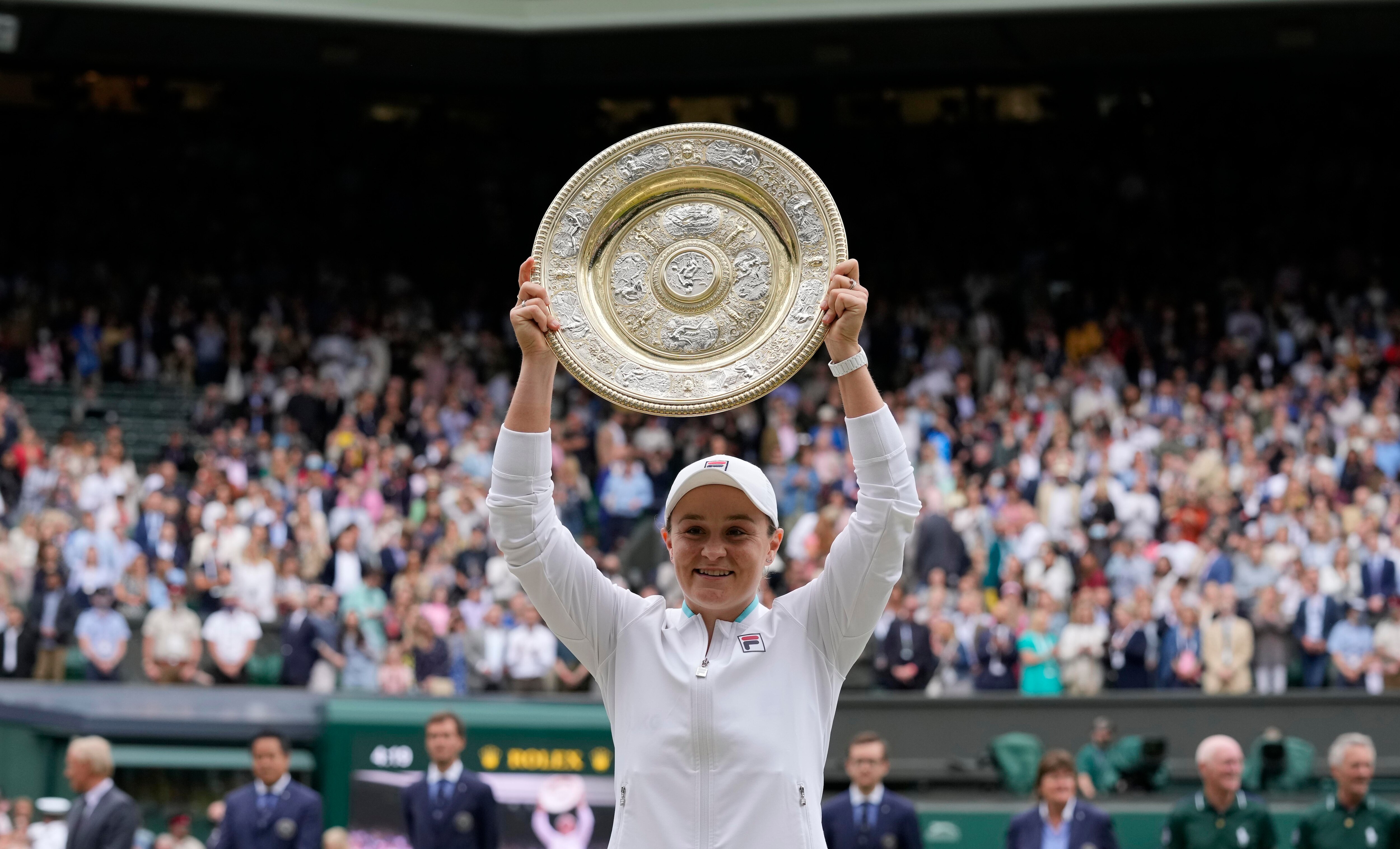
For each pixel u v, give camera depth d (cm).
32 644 1702
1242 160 3272
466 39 2933
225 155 3306
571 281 425
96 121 3266
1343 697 1527
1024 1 2558
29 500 2041
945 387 2578
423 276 3328
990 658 1611
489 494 407
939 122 3338
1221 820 930
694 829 386
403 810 1091
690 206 431
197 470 2342
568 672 1636
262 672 1672
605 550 2119
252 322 2962
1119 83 3306
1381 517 1950
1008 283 3111
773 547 418
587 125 3388
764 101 3350
